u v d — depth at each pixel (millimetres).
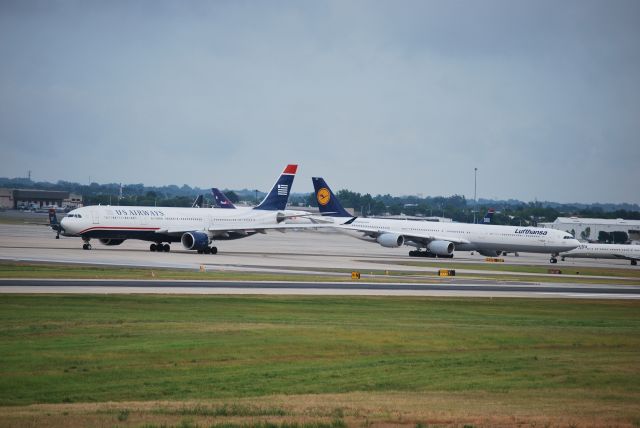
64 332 82250
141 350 74188
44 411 54281
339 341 82000
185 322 90875
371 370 69688
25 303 102375
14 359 69125
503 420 53375
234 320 93938
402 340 84188
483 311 114938
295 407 56250
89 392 60469
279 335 83688
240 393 61125
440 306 118688
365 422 52031
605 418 54688
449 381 66250
